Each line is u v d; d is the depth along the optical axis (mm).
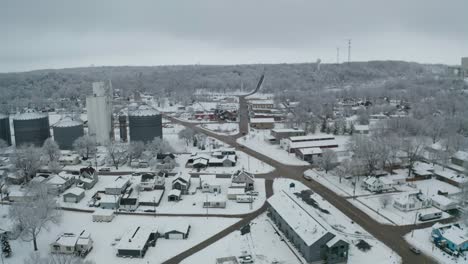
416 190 95125
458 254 65812
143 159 124188
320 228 65500
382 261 64312
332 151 114438
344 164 104812
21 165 108500
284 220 73312
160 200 93312
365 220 79938
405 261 64250
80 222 82000
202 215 84625
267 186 101500
